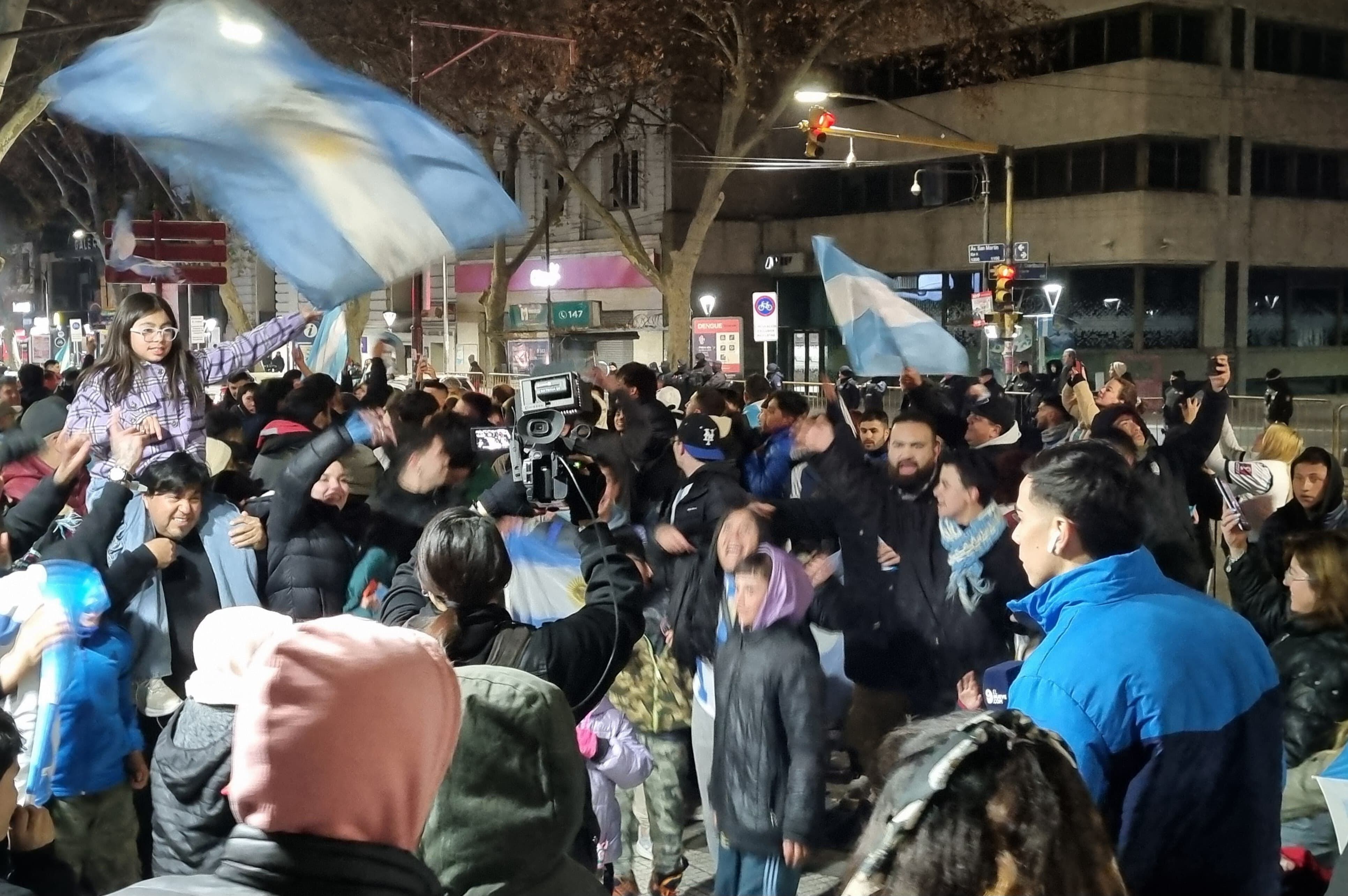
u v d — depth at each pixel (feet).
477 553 10.21
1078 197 120.57
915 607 17.07
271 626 10.34
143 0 60.29
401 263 14.57
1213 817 8.04
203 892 5.61
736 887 14.39
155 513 14.28
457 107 93.71
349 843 5.63
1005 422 24.07
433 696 5.97
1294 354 127.95
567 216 147.43
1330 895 7.21
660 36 91.09
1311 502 18.97
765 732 14.08
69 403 26.53
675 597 16.57
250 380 36.88
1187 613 8.41
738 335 93.50
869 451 26.03
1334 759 11.13
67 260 184.85
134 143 14.19
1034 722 6.73
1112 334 120.78
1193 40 119.14
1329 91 127.03
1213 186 120.78
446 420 17.20
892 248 132.26
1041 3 120.26
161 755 10.31
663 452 22.89
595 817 12.76
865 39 101.55
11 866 11.48
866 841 6.03
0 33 34.47
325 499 16.20
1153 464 19.81
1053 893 5.54
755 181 139.33
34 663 12.19
